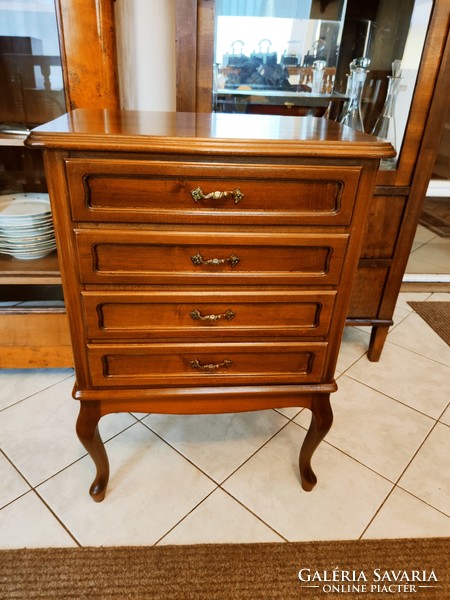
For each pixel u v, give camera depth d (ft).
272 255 2.67
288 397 3.27
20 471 3.85
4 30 4.16
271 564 3.16
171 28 5.32
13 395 4.76
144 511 3.53
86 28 3.89
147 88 5.58
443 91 4.17
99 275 2.61
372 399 4.94
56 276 4.43
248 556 3.21
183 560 3.16
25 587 2.96
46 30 4.15
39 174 5.08
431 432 4.50
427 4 4.01
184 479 3.85
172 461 4.04
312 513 3.58
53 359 4.85
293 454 4.18
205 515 3.52
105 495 3.62
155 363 2.97
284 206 2.52
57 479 3.79
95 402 3.13
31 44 4.22
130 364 2.96
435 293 7.52
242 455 4.14
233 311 2.83
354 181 2.48
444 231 9.73
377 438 4.39
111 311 2.75
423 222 9.99
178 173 2.36
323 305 2.86
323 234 2.62
